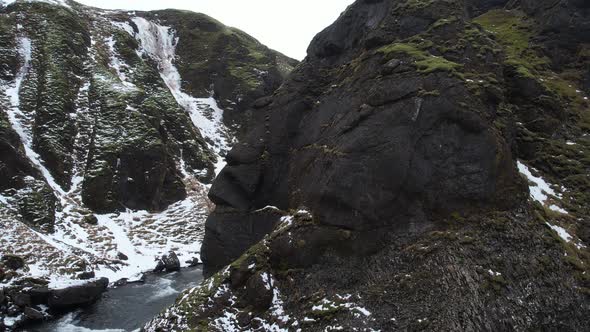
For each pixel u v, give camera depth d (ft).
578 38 78.84
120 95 145.07
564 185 56.54
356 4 72.79
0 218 90.68
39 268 79.87
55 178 117.91
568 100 68.95
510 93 65.26
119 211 120.26
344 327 41.16
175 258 100.94
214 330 46.60
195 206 133.90
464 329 38.19
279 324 45.19
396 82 52.44
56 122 128.26
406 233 46.14
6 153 105.50
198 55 225.97
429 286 41.52
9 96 133.08
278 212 62.75
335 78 67.82
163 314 51.42
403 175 47.21
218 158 172.35
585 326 42.27
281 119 68.95
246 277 50.80
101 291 78.02
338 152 52.29
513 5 98.02
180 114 168.96
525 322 40.34
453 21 59.77
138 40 214.28
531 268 43.93
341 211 48.88
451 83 50.03
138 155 128.98
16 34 154.30
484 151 48.26
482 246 44.14
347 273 46.09
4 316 65.05
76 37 166.71
